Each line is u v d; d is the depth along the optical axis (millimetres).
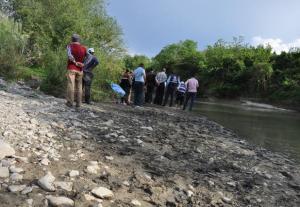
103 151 7453
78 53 12320
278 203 6656
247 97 58469
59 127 8617
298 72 55125
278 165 9453
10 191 4797
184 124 14125
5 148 5934
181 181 6684
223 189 6816
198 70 80500
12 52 16109
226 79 66062
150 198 5602
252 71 59375
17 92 13320
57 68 15656
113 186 5684
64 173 5734
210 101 50250
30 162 5875
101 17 25078
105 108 15008
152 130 11031
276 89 54312
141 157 7680
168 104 25078
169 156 8234
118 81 20781
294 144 13500
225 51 77000
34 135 7367
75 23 22375
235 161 9078
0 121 7820
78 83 12570
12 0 23469
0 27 16328
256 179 7840
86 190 5270
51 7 22766
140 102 19641
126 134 9516
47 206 4617
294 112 38531
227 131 14719
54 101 12898
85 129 9148
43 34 20703
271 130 17547
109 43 23469
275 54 68438
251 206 6273
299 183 8133
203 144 10430
